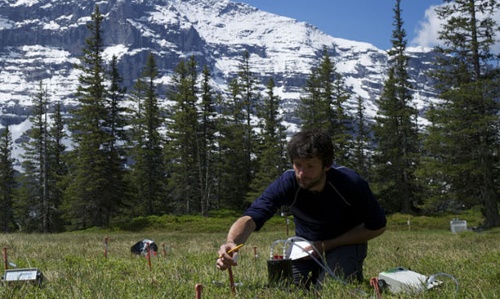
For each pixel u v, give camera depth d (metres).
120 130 56.62
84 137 53.03
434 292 4.50
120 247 14.60
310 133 4.26
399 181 59.88
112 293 4.97
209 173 69.19
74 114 55.50
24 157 77.00
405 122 59.34
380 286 4.81
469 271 6.37
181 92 68.12
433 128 41.09
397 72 61.12
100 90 55.53
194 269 6.94
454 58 40.88
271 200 4.64
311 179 4.34
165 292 4.87
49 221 65.81
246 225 4.46
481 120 38.28
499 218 39.12
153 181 69.44
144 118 70.75
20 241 18.61
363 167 71.56
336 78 66.12
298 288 4.62
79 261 8.86
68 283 5.65
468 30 39.84
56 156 75.50
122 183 55.72
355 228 4.93
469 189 40.81
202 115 67.75
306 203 4.75
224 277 6.13
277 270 4.77
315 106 63.31
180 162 70.56
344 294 4.35
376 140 62.91
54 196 73.38
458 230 36.59
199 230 48.25
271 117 76.06
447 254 9.99
